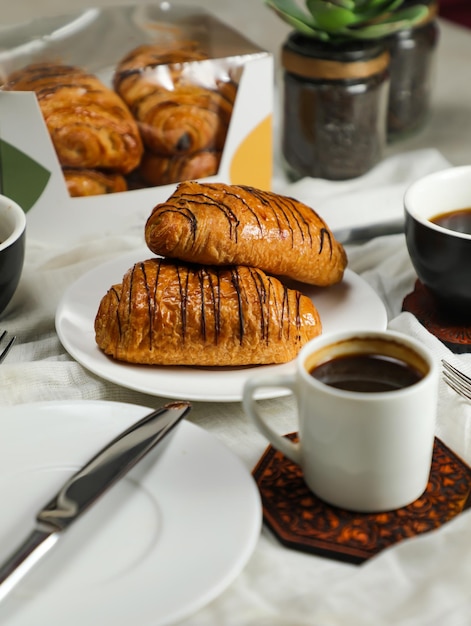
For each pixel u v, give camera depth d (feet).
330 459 1.81
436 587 1.70
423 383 1.76
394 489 1.82
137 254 2.54
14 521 1.79
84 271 2.57
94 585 1.67
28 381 2.19
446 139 3.36
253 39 3.92
